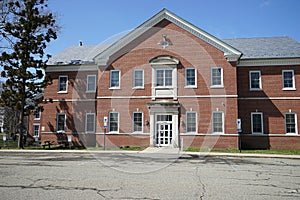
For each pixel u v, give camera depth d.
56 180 8.81
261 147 23.72
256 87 24.53
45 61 25.31
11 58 23.86
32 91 24.34
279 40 27.84
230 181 9.02
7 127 46.62
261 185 8.46
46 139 26.92
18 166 12.20
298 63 23.92
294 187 8.23
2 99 23.78
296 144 23.23
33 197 6.64
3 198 6.54
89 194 6.98
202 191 7.48
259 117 24.19
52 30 25.59
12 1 24.19
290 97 23.83
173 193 7.20
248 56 24.94
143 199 6.56
